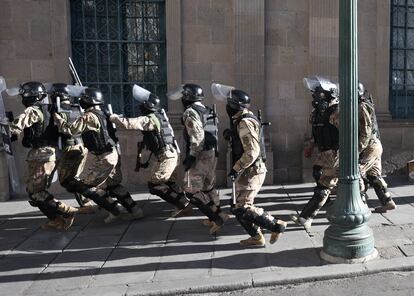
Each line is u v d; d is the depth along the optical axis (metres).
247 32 7.06
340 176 3.89
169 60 7.01
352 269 3.71
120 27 7.07
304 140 7.35
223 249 4.32
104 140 4.96
